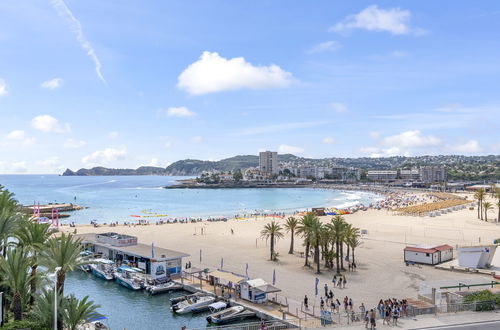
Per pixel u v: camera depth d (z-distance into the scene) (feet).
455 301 136.87
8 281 111.04
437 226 408.46
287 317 147.13
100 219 559.38
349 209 635.25
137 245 254.47
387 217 506.89
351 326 122.31
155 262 207.82
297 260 251.60
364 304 161.07
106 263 220.23
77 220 549.95
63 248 115.24
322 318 133.59
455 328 116.16
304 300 162.81
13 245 141.08
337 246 216.54
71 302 112.06
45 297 112.68
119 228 424.87
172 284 195.72
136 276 206.18
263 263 242.58
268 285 169.58
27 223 140.46
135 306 171.83
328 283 195.31
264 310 156.66
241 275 191.21
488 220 454.40
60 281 116.47
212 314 152.46
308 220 231.71
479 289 152.97
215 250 287.48
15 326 100.42
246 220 509.35
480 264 216.54
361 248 287.89
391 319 126.72
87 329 135.85
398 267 227.81
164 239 342.85
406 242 312.29
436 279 199.41
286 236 351.25
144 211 647.15
